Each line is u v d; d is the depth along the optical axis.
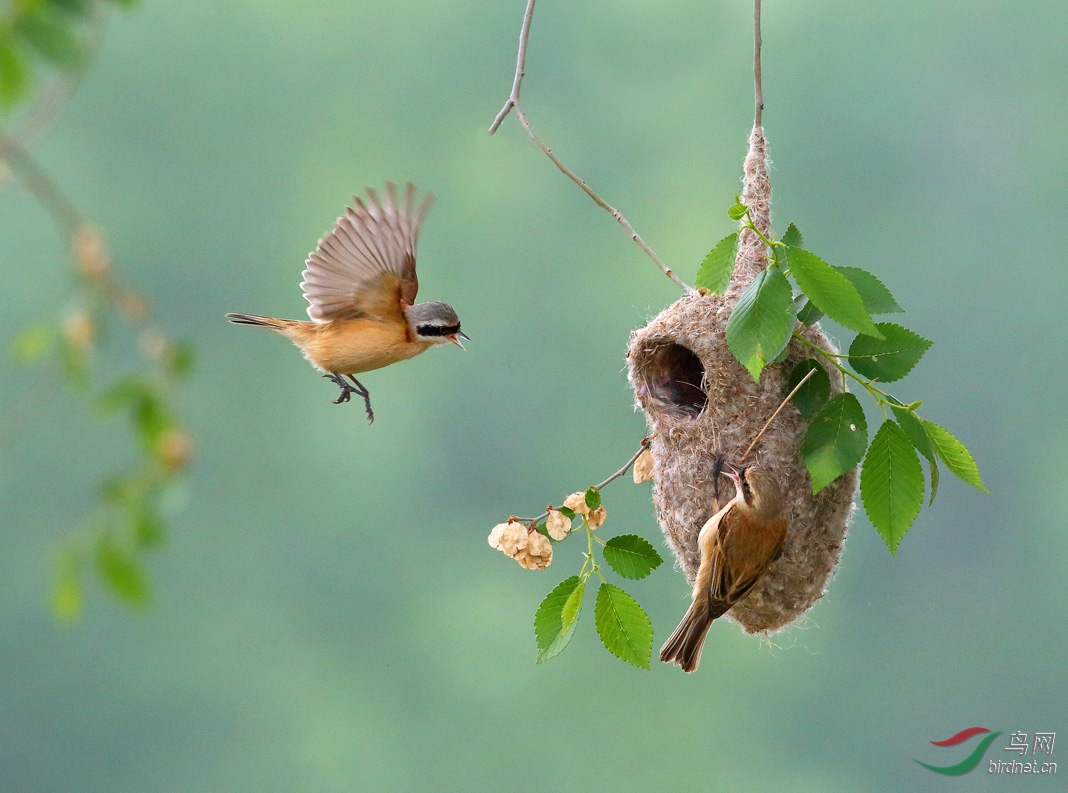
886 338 8.89
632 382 11.12
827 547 10.48
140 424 4.38
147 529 4.36
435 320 9.98
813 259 8.09
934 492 8.58
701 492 10.58
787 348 10.27
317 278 9.80
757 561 10.09
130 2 4.94
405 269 9.82
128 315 4.41
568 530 9.25
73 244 4.39
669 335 10.63
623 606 8.98
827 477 8.59
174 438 4.40
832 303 8.05
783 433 10.33
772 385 10.37
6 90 4.75
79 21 4.88
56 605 4.32
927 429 8.54
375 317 9.91
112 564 4.31
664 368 11.32
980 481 8.42
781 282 8.21
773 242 8.38
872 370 8.88
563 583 9.08
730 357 10.42
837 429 8.68
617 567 9.14
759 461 10.30
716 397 10.48
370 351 9.94
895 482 8.56
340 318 9.95
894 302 8.99
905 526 8.51
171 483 4.38
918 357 8.81
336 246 9.70
